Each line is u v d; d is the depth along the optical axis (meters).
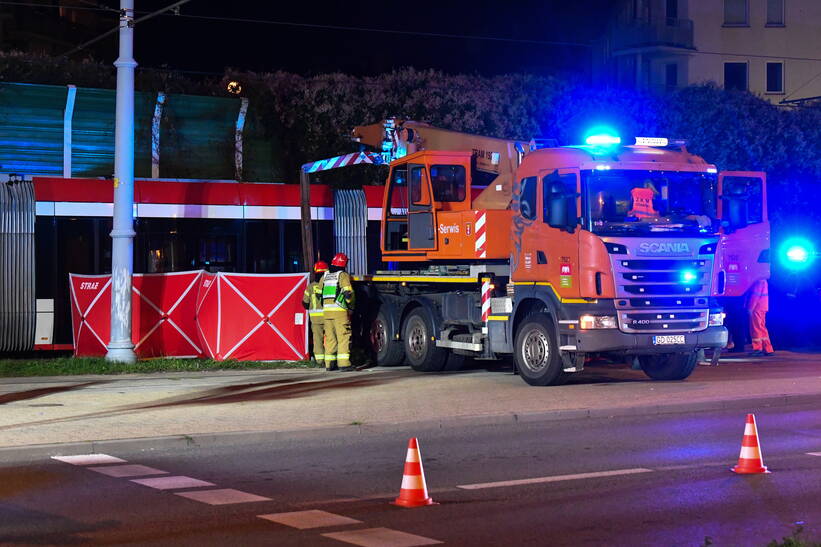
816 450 11.95
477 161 20.59
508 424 14.18
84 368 19.69
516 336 18.19
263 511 9.04
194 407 15.01
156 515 8.89
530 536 8.13
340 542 7.98
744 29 56.38
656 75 55.91
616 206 16.91
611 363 22.20
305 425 13.30
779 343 27.02
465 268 19.41
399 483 10.25
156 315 21.20
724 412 15.29
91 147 26.09
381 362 21.69
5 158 25.41
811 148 35.28
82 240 23.03
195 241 23.83
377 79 31.86
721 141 34.75
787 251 27.78
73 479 10.46
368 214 25.28
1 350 22.48
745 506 9.10
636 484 10.09
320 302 20.72
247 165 28.88
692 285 17.28
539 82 33.75
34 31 57.28
